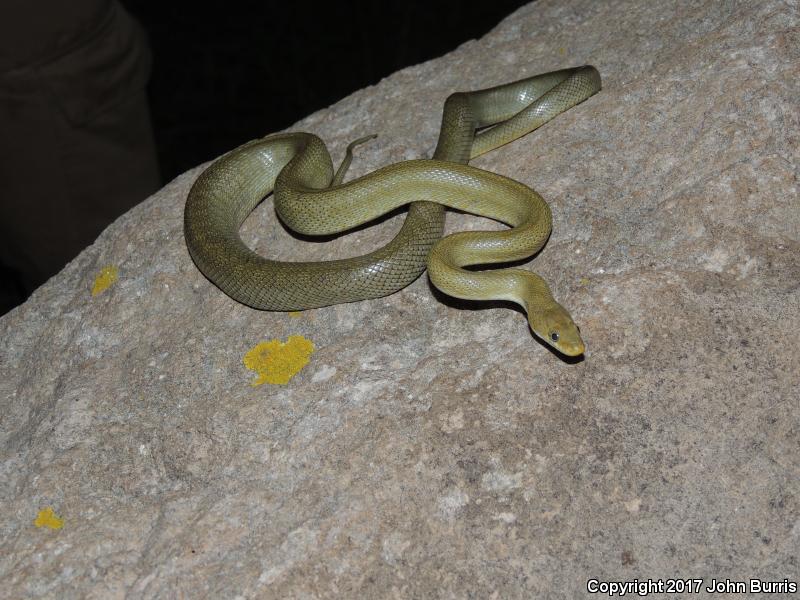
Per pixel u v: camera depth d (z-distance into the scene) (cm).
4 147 80
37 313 59
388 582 42
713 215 50
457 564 42
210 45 141
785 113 52
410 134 62
